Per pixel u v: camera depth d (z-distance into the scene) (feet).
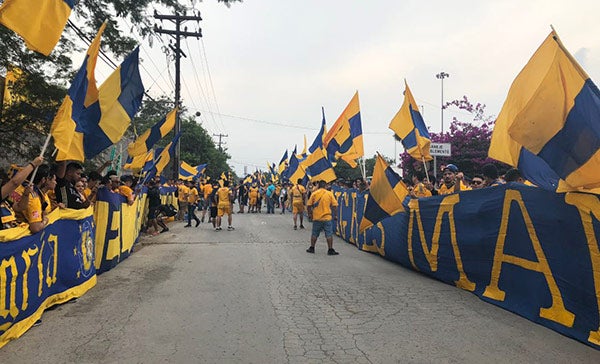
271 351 13.48
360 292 21.09
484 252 20.26
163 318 16.57
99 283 22.38
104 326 15.58
